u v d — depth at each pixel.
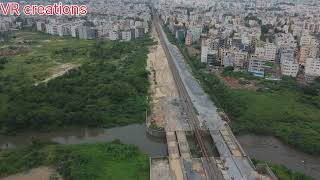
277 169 153.38
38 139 179.12
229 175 146.75
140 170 152.25
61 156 161.12
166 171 150.75
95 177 145.38
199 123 199.00
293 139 182.25
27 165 154.38
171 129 191.25
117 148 169.12
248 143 184.38
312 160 168.50
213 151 174.12
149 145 183.25
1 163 155.38
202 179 143.62
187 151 167.62
